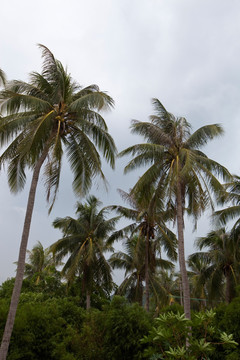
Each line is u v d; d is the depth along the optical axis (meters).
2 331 13.32
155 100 19.23
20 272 12.16
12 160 14.48
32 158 12.84
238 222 22.12
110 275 28.08
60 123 14.36
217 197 17.06
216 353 13.77
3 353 10.98
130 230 27.42
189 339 6.80
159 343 7.01
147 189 18.16
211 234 29.81
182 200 18.34
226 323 14.77
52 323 15.31
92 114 14.77
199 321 6.81
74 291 29.77
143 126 18.23
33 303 18.03
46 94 14.93
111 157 15.14
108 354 14.07
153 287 29.22
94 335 14.98
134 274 30.78
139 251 26.67
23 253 12.39
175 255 25.27
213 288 28.42
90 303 29.59
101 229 28.39
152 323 15.32
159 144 18.03
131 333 14.09
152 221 25.33
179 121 18.56
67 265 28.28
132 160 18.25
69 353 13.85
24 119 13.98
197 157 17.31
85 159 15.13
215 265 29.25
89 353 14.35
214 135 17.33
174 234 26.86
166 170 18.20
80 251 27.05
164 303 28.88
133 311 15.01
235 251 23.83
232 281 28.31
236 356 13.32
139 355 13.36
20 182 14.70
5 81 16.36
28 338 13.54
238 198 22.38
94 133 15.13
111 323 14.59
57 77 14.73
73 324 18.47
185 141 18.11
